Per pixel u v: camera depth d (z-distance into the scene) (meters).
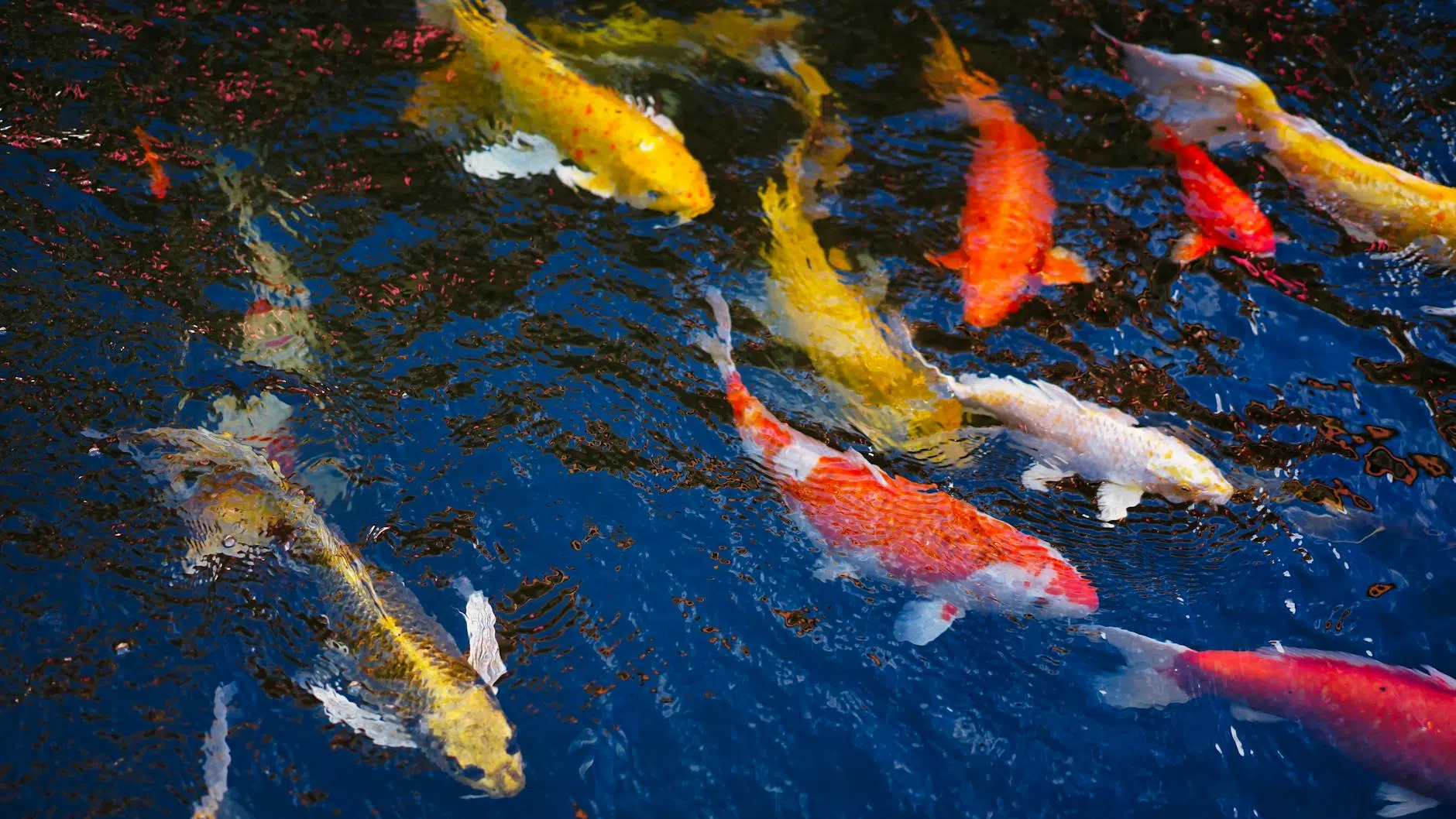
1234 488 3.86
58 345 3.87
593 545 3.82
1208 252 4.03
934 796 3.71
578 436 3.88
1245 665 3.72
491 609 3.76
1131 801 3.72
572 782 3.69
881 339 3.92
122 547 3.76
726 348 3.92
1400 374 3.95
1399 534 3.84
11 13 4.13
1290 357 3.96
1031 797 3.72
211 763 3.66
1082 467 3.86
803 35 4.21
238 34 4.14
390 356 3.91
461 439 3.87
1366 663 3.71
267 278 3.94
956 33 4.23
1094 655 3.78
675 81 4.15
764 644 3.78
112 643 3.71
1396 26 4.24
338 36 4.15
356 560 3.76
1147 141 4.11
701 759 3.72
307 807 3.66
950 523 3.79
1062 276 3.98
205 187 4.01
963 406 3.88
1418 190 4.00
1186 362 3.95
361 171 4.04
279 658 3.71
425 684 3.68
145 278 3.93
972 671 3.78
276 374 3.88
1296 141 4.07
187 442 3.81
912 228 4.03
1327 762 3.72
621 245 4.00
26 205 3.97
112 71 4.09
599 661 3.76
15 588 3.73
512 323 3.94
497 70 4.07
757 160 4.08
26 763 3.65
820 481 3.83
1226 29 4.24
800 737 3.74
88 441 3.81
